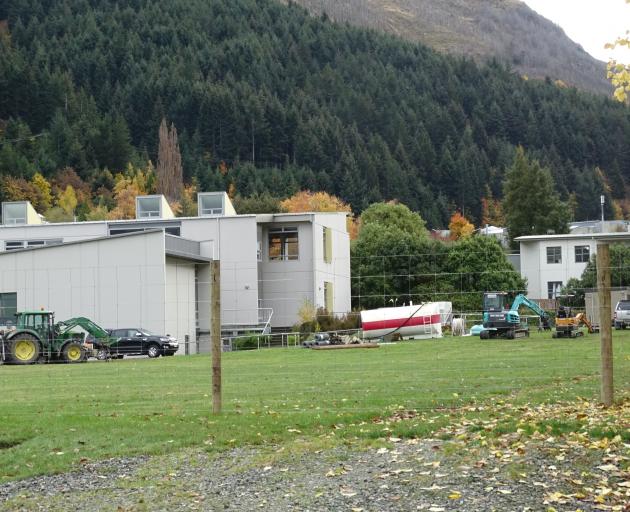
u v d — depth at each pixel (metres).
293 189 131.00
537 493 10.36
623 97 14.42
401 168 155.00
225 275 61.12
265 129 151.50
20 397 22.00
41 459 13.73
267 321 60.72
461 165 159.25
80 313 52.62
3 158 123.00
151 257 52.16
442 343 45.19
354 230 112.31
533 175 114.00
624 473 10.84
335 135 151.25
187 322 57.00
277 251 64.50
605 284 15.83
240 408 18.00
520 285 75.56
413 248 76.38
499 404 16.92
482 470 11.37
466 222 129.88
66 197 120.75
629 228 105.25
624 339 41.19
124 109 156.00
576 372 23.61
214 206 65.62
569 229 113.00
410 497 10.49
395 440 13.52
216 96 151.88
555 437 12.96
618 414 14.59
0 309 53.25
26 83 146.25
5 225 63.62
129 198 123.50
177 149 134.12
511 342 43.72
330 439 13.87
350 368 28.67
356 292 76.44
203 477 12.16
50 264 53.03
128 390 23.09
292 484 11.45
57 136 136.88
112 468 13.04
